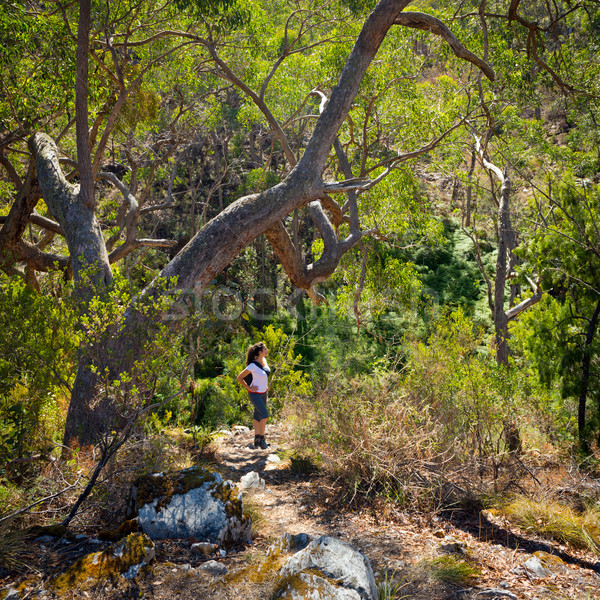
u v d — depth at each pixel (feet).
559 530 13.03
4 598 7.91
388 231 36.19
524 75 31.58
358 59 23.93
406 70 39.83
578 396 24.27
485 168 41.57
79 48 23.20
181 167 85.15
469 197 80.23
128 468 13.07
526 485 16.96
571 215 25.08
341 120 24.06
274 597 7.98
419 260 78.33
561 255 25.26
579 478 17.15
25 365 14.11
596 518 13.91
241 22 36.65
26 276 34.14
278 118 53.93
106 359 14.17
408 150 40.52
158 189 87.71
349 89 23.81
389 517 14.07
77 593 8.13
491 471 17.51
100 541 10.38
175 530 10.96
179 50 43.47
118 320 13.99
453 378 20.43
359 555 8.91
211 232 21.75
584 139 33.60
